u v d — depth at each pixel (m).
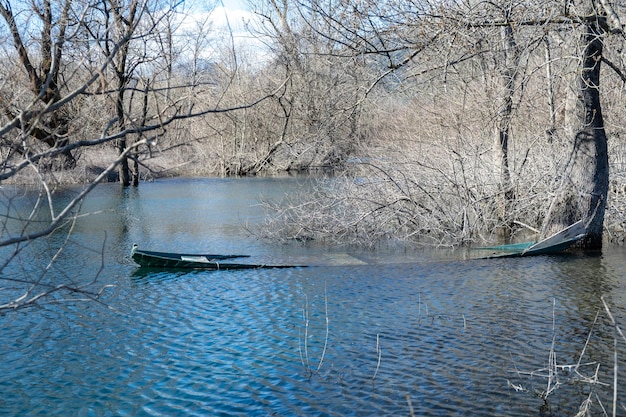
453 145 19.52
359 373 8.36
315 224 18.00
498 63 16.38
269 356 9.04
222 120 39.62
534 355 8.78
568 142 15.48
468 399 7.52
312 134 27.31
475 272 13.55
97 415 7.48
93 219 21.95
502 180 17.67
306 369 8.55
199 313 11.06
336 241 17.39
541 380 8.00
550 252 15.15
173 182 36.16
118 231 19.52
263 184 34.59
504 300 11.37
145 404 7.71
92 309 11.30
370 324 10.27
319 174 37.25
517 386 7.81
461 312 10.74
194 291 12.48
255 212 23.56
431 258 15.19
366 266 14.42
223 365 8.77
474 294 11.81
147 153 5.12
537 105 19.78
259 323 10.48
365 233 17.42
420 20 13.78
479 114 19.75
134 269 14.28
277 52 26.12
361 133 25.22
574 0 13.44
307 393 7.84
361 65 14.48
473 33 13.30
